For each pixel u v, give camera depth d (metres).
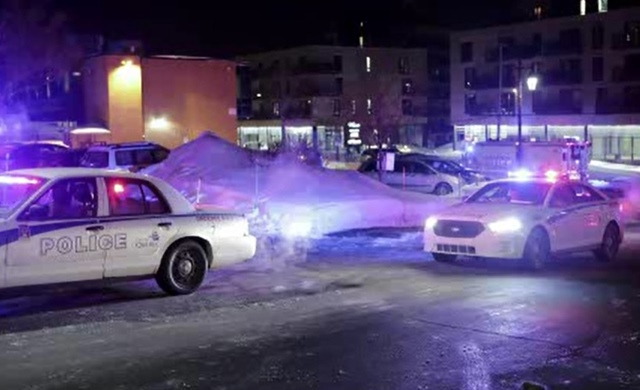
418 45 97.56
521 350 7.59
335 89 89.00
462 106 80.62
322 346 7.73
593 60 69.31
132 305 9.70
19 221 9.09
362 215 18.88
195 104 45.69
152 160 25.88
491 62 77.56
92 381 6.53
